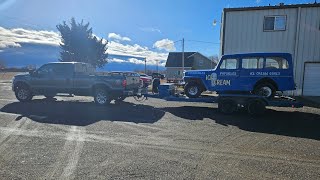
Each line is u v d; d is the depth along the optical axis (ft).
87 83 41.14
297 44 58.49
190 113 34.60
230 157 17.79
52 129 24.90
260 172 15.33
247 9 61.00
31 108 37.19
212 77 37.76
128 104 42.45
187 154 18.25
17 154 17.87
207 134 23.88
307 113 35.55
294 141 21.94
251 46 61.41
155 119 30.32
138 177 14.35
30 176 14.37
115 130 24.79
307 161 17.21
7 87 79.51
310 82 58.44
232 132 24.76
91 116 31.63
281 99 34.40
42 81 43.47
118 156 17.62
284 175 14.93
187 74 39.34
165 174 14.82
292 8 58.34
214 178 14.42
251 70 35.83
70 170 15.21
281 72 34.76
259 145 20.67
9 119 29.37
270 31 60.08
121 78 39.83
